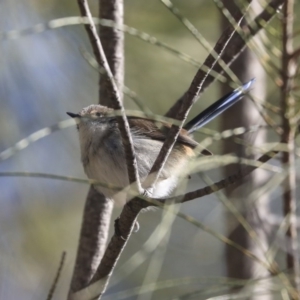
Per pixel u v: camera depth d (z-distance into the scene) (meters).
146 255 7.52
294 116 6.91
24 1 9.23
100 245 9.23
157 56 9.96
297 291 6.46
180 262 10.46
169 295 10.54
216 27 9.60
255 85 9.49
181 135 9.14
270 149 6.71
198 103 10.98
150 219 10.93
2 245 10.16
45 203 10.62
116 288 10.76
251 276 8.84
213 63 6.37
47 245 10.54
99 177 9.07
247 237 8.90
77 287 9.09
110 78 6.21
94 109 9.29
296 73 7.06
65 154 10.70
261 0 7.32
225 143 9.11
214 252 10.11
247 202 7.97
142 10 9.70
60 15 9.38
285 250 7.24
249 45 7.13
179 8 9.61
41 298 10.09
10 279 9.91
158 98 10.16
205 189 6.45
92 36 6.00
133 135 9.16
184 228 10.20
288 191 7.19
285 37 7.28
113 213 11.70
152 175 6.96
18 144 6.17
